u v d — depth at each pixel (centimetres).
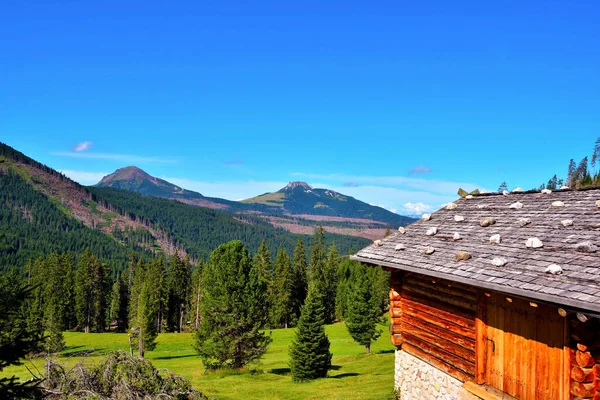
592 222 919
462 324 1059
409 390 1280
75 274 8906
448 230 1262
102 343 6278
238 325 3366
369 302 4419
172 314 9081
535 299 732
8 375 2545
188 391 1412
